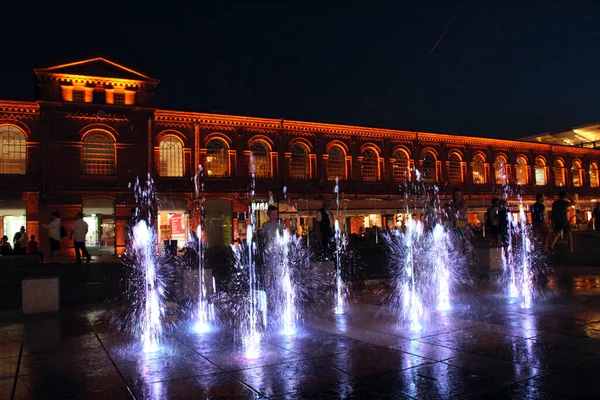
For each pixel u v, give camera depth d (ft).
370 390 16.29
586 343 21.12
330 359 20.03
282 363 19.69
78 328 28.09
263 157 120.57
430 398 15.44
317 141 126.21
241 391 16.53
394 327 25.59
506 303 31.24
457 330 24.30
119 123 104.22
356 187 130.21
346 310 30.94
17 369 19.85
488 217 55.21
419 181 139.44
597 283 38.22
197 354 21.44
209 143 114.83
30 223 96.84
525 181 160.15
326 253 57.06
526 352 20.02
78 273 53.98
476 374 17.51
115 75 104.47
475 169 150.61
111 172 103.96
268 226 37.70
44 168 97.96
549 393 15.47
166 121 109.50
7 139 97.30
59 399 16.21
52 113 99.04
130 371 19.20
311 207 115.75
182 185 109.70
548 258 54.90
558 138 191.11
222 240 113.29
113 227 103.14
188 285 37.35
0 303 39.04
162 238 107.14
